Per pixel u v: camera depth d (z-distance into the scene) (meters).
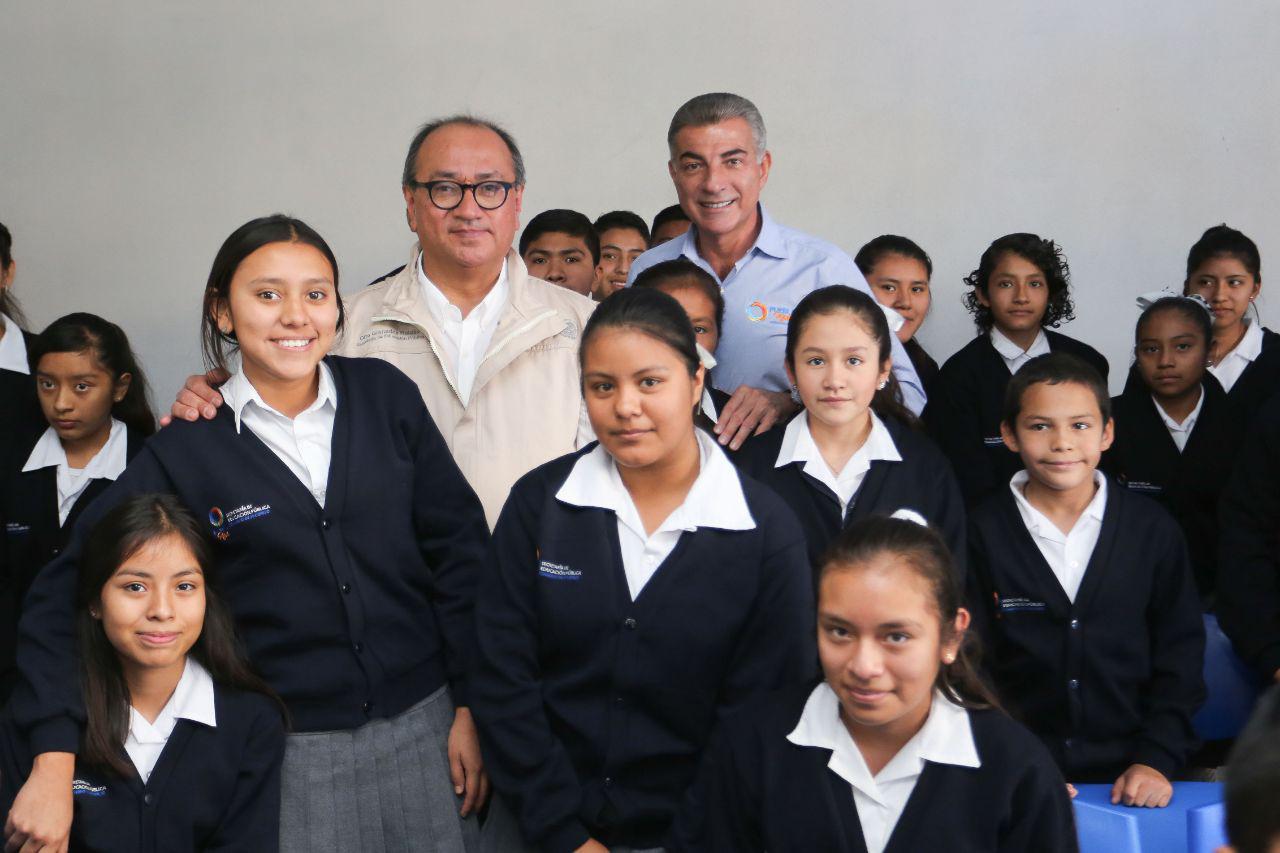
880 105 4.29
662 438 1.91
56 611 2.07
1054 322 3.74
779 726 1.81
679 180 2.80
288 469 2.10
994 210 4.25
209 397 2.15
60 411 3.02
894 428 2.52
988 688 1.95
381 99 4.42
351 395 2.19
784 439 2.50
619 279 3.91
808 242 2.90
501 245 2.43
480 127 2.44
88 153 4.47
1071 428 2.45
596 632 1.97
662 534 1.98
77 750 2.03
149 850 2.03
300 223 2.16
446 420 2.45
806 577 2.00
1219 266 3.44
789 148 4.34
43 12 4.46
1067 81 4.20
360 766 2.11
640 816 1.97
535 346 2.47
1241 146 4.15
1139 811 2.22
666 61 4.37
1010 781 1.70
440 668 2.24
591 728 1.98
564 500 2.00
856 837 1.73
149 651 2.03
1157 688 2.44
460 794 2.20
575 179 4.43
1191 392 3.21
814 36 4.31
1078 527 2.49
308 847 2.08
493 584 2.05
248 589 2.10
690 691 1.97
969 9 4.23
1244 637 2.63
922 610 1.66
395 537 2.16
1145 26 4.16
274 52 4.43
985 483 3.48
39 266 4.49
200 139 4.45
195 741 2.07
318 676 2.09
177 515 2.06
